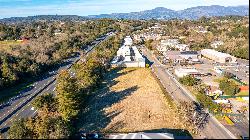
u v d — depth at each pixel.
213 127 86.62
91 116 95.88
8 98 119.69
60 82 105.38
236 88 117.38
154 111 99.75
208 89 123.31
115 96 117.50
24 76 150.25
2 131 85.62
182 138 68.50
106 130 84.94
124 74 157.50
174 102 108.19
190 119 88.00
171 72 162.12
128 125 88.44
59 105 89.56
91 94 119.50
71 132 76.81
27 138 71.25
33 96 121.69
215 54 194.12
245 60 193.00
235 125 88.00
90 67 135.50
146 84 135.50
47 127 72.25
